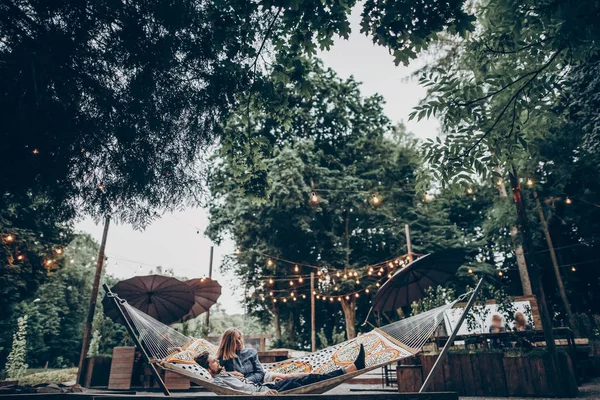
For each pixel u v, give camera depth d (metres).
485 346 8.09
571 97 10.21
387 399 2.44
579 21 3.30
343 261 20.86
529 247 7.51
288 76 4.40
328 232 20.88
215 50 3.84
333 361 4.61
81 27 3.24
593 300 20.00
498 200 16.61
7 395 2.66
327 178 20.55
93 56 3.40
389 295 7.04
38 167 3.45
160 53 3.53
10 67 3.00
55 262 15.55
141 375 9.03
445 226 22.69
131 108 3.56
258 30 4.04
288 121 4.94
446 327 9.45
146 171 3.79
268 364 4.91
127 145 3.69
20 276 14.55
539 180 15.56
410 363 8.16
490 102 5.08
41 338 21.39
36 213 4.23
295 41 4.10
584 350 8.41
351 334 20.22
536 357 6.59
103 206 3.88
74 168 3.62
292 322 23.31
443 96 4.90
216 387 3.89
